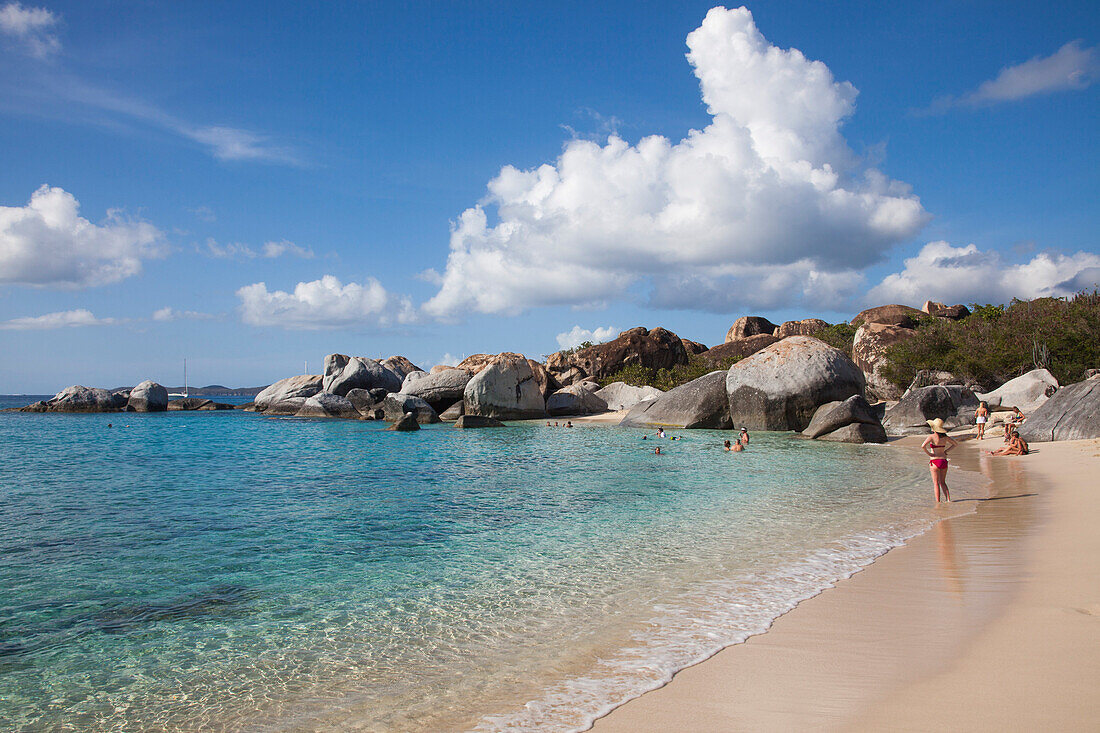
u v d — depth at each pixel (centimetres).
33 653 594
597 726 421
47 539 1043
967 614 598
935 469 1270
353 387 5406
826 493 1430
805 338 3338
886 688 448
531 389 4544
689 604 682
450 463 2109
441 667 544
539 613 674
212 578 825
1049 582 681
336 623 660
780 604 668
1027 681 440
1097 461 1647
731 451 2389
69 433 3797
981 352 4078
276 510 1291
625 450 2486
